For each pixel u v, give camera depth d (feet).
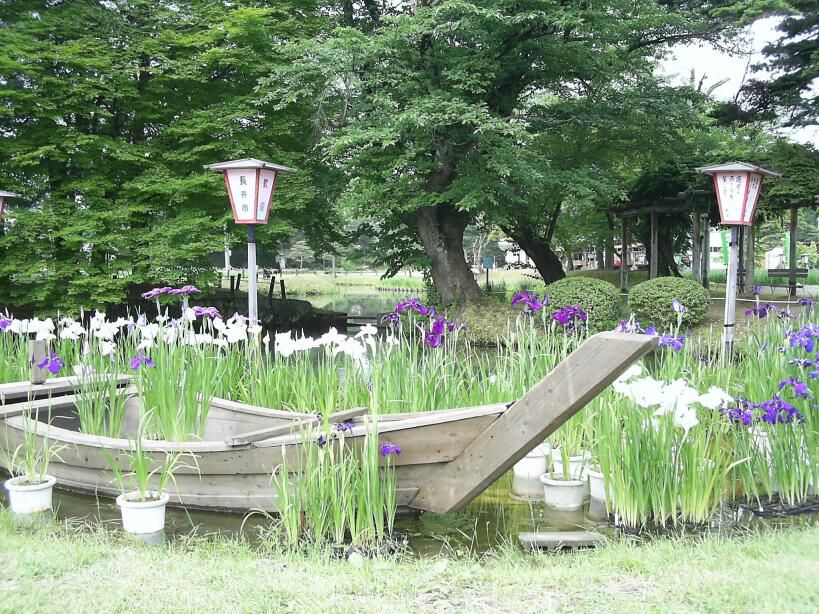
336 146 50.96
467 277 63.72
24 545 12.85
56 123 53.93
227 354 24.20
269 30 58.08
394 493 14.74
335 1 64.80
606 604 10.17
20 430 18.43
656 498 15.25
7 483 16.42
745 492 16.75
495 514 16.52
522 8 52.70
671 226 85.15
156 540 14.48
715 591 10.36
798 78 61.93
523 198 65.05
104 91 52.70
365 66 55.01
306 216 63.16
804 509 16.25
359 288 167.94
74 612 9.89
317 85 56.90
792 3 58.08
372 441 14.14
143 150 55.06
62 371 25.13
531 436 13.57
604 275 87.45
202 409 19.22
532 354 21.62
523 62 59.21
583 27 54.19
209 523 15.67
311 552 13.32
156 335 21.75
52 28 52.26
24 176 54.13
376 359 20.54
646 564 11.93
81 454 17.43
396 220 66.69
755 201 26.35
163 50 54.44
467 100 53.98
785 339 22.24
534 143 67.26
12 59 50.19
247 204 25.02
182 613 10.01
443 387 21.54
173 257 50.80
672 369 19.56
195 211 54.19
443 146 57.31
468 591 11.02
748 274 68.69
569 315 23.63
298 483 14.15
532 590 10.95
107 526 15.39
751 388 20.53
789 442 16.67
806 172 62.75
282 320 72.33
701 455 15.52
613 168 72.54
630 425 15.42
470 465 14.53
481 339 51.34
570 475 17.81
